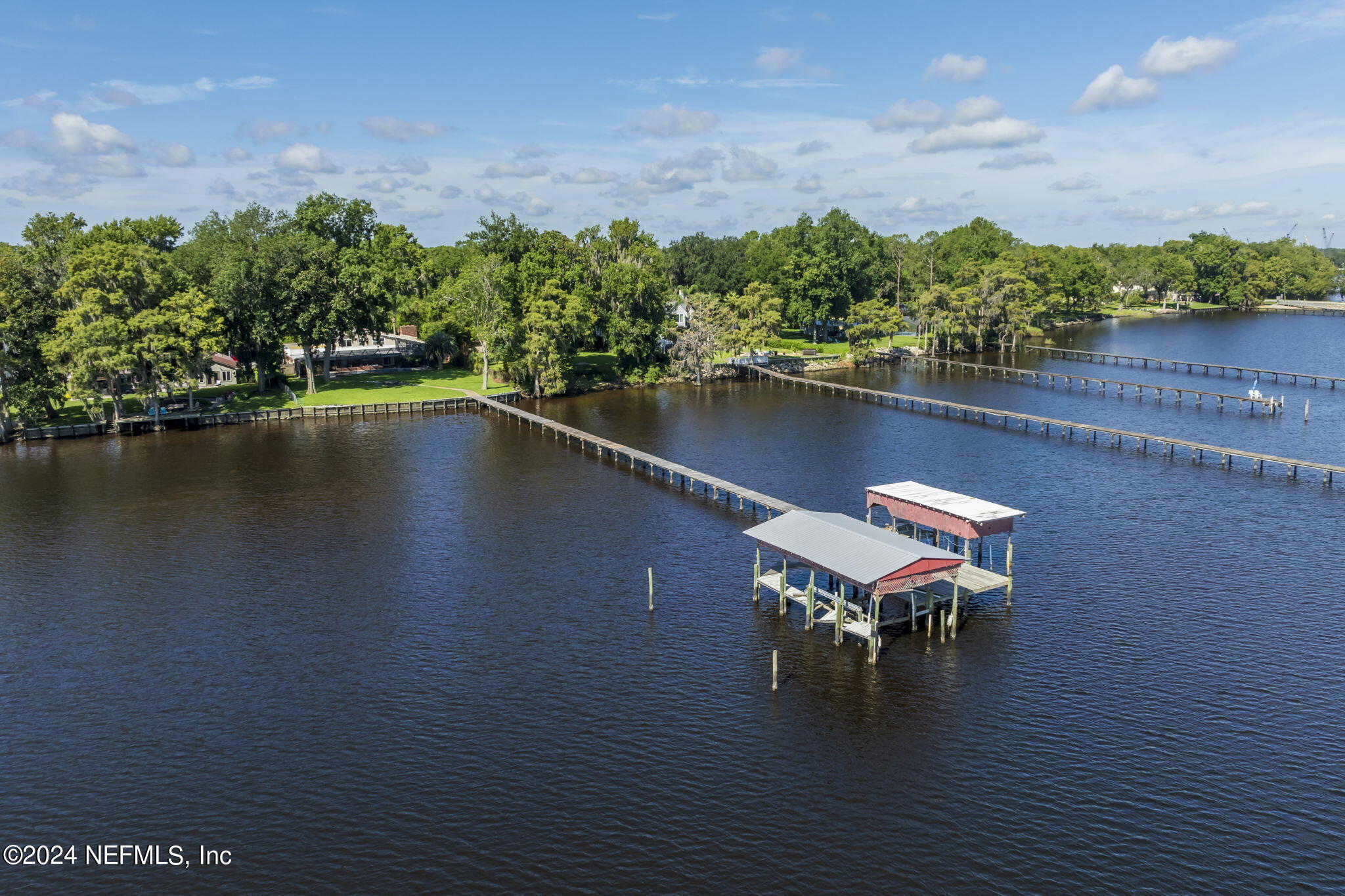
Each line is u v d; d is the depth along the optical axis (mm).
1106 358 188625
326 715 47375
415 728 46000
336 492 90312
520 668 52031
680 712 47000
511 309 154875
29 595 63750
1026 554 68062
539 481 93875
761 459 101688
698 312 179125
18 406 115062
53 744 45125
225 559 70688
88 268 118812
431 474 97812
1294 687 47656
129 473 99375
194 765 43281
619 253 179250
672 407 141750
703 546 72062
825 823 38125
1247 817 37719
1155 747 42781
